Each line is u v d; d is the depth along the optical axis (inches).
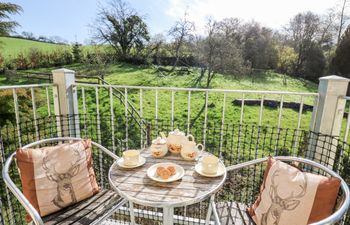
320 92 71.2
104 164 96.1
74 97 92.6
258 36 572.1
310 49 571.5
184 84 526.0
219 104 395.9
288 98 412.2
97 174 92.6
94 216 51.4
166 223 56.9
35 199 50.9
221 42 501.7
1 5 323.0
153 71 624.1
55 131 90.0
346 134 68.1
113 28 686.5
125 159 53.1
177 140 60.5
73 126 91.9
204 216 80.2
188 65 593.0
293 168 47.9
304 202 43.3
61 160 55.4
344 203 38.8
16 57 605.0
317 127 72.0
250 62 560.7
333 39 546.9
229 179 82.4
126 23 684.7
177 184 46.4
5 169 49.4
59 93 89.4
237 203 57.8
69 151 57.2
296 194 44.3
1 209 72.0
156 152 58.3
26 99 263.4
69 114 89.3
